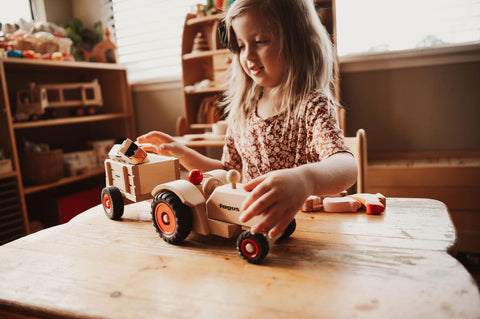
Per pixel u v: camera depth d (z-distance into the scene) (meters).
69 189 2.40
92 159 2.21
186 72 2.15
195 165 0.95
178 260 0.53
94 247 0.60
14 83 2.11
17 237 1.74
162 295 0.44
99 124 2.59
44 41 1.94
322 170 0.58
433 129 1.87
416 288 0.42
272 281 0.46
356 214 0.70
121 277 0.49
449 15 1.80
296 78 0.84
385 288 0.43
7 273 0.52
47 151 1.91
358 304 0.40
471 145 1.82
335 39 1.65
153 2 2.46
